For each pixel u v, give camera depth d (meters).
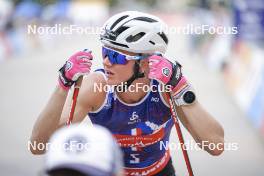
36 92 20.47
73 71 4.91
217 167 10.60
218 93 20.12
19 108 16.95
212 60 28.72
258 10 23.20
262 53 16.52
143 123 5.24
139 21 4.97
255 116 14.29
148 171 5.57
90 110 5.24
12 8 40.34
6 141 12.52
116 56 4.99
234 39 23.23
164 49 5.23
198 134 5.23
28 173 10.12
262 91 14.38
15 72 27.12
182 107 5.23
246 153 11.70
